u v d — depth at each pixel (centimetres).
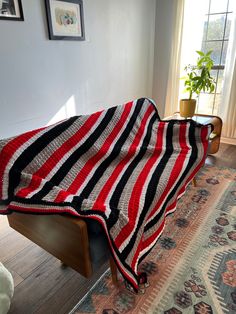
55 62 222
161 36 335
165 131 207
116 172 161
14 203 118
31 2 192
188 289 130
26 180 126
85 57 250
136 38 309
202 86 277
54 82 226
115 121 184
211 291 129
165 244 161
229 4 295
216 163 276
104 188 144
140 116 205
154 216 141
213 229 174
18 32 188
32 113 214
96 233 111
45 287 134
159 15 327
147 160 181
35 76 209
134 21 298
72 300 127
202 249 156
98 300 126
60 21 214
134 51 312
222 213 190
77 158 152
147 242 137
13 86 195
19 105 202
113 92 298
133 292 129
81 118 164
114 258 112
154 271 141
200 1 304
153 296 127
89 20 243
